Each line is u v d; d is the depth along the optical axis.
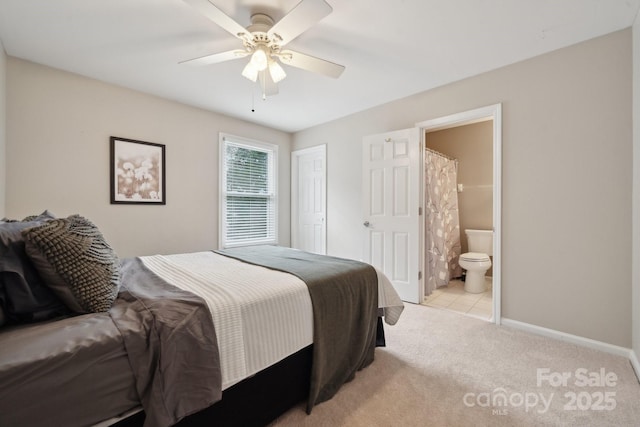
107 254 1.23
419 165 3.06
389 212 3.24
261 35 1.68
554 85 2.22
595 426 1.33
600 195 2.04
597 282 2.06
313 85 2.85
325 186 4.05
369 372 1.79
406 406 1.48
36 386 0.75
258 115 3.75
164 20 1.83
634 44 1.87
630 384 1.65
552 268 2.25
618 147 1.97
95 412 0.84
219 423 1.15
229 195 3.81
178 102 3.26
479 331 2.38
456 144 4.49
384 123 3.37
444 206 3.94
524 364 1.87
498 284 2.51
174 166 3.24
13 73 2.28
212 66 2.45
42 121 2.41
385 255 3.28
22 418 0.73
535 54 2.28
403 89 2.96
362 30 1.97
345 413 1.43
